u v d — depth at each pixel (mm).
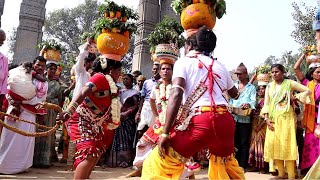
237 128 7777
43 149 7125
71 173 6609
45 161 7098
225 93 3240
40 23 16625
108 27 4914
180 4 4777
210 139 2980
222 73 3213
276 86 6500
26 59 16078
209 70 3123
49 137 7215
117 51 4941
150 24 15688
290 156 6156
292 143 6172
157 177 3018
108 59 4293
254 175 7051
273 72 6473
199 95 3039
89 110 4039
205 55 3281
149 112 6738
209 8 4512
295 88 6305
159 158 3066
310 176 2904
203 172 7262
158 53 5305
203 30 3338
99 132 4105
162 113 5105
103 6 5289
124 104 8109
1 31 5762
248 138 7691
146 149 5297
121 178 6180
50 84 7461
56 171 6801
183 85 3012
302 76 6969
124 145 7977
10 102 6297
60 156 9492
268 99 6570
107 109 4160
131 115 8188
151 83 6977
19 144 6324
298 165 7582
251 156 7449
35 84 6637
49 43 8133
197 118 2965
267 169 7387
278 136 6297
